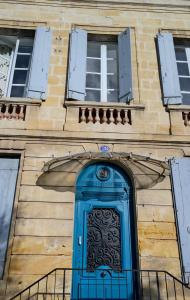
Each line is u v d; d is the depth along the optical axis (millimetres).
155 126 8188
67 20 9742
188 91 9227
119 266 6828
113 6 10055
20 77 9172
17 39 9703
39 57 8914
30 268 6445
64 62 9047
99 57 9719
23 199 7082
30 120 8016
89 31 9648
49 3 9930
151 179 7492
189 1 10234
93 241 7035
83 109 8273
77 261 6793
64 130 7945
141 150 7828
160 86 8820
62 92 8539
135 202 7270
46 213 6980
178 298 6395
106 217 7297
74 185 7348
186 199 7293
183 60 9773
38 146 7711
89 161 7676
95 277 6723
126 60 9039
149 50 9414
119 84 8906
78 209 7293
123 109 8320
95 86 9188
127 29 9461
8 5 9781
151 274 6578
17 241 6656
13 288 6250
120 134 7973
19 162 7617
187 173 7598
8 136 7766
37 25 9586
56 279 6414
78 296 6516
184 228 6988
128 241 7043
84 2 10031
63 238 6770
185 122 8281
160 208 7199
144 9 10102
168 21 9977
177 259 6730
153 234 6930
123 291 6617
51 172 7426
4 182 7422
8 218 7016
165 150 7871
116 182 7625
